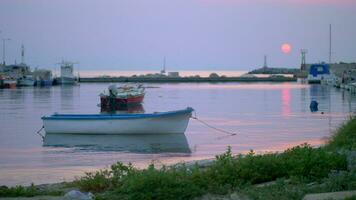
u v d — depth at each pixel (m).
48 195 20.33
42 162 37.38
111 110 97.00
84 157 40.00
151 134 53.19
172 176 19.39
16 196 20.12
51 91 168.75
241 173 20.80
